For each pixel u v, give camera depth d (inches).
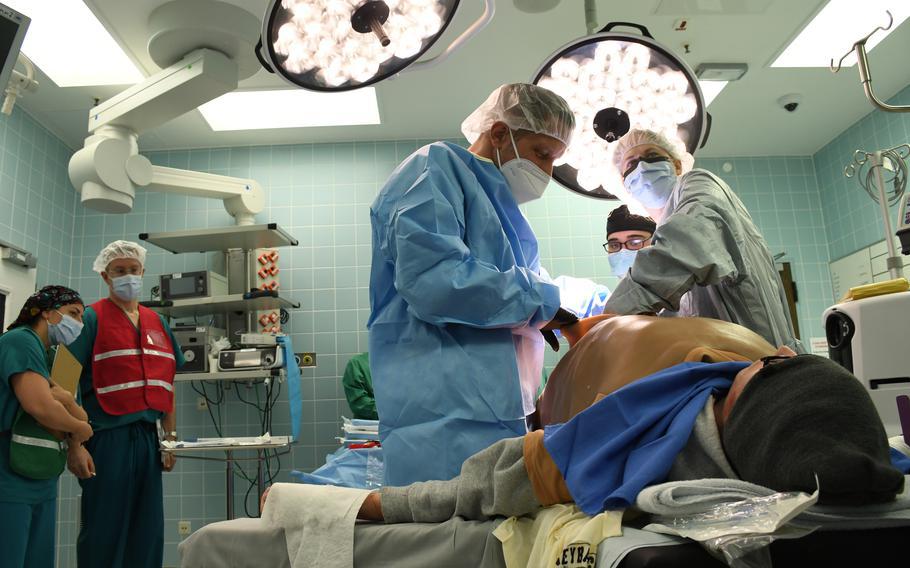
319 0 66.5
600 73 89.8
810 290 217.5
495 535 38.2
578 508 36.9
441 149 65.6
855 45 75.7
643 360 46.1
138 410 129.5
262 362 171.3
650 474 35.2
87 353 130.6
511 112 71.7
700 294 69.1
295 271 207.6
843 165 212.5
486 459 41.3
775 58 171.3
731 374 40.8
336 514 42.2
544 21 154.2
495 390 59.0
